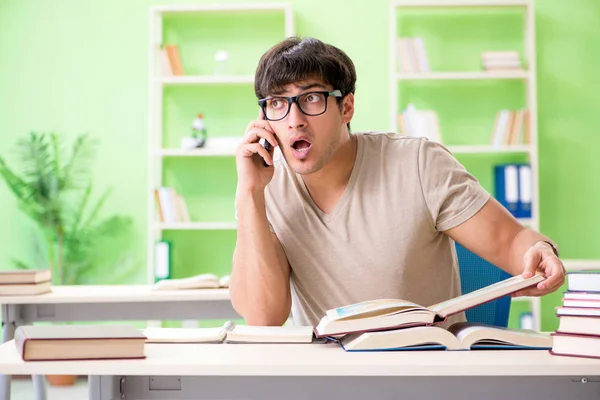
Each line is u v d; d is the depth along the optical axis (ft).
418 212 5.79
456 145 16.08
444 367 3.98
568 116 16.08
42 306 9.67
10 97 16.49
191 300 9.82
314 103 5.31
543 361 4.08
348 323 4.58
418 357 4.23
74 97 16.49
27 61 16.48
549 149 16.08
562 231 16.07
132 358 4.20
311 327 5.15
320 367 4.01
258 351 4.50
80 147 16.20
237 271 5.88
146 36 16.47
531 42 15.46
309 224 5.93
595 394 4.21
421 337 4.48
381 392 4.21
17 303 9.50
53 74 16.48
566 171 16.08
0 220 16.43
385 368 3.99
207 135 16.42
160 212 15.58
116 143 16.44
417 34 16.15
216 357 4.26
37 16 16.49
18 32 16.49
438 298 5.98
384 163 5.91
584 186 16.07
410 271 5.83
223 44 16.44
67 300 9.41
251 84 16.39
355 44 16.24
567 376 4.22
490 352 4.40
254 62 16.40
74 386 15.07
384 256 5.79
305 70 5.22
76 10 16.49
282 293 5.85
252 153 5.77
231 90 16.43
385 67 16.20
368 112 16.20
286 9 15.69
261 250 5.79
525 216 15.15
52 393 14.34
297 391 4.24
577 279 4.34
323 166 5.44
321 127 5.31
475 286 7.27
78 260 16.02
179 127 16.46
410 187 5.81
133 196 16.40
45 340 4.12
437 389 4.20
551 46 16.10
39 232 16.38
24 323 9.63
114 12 16.49
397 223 5.78
